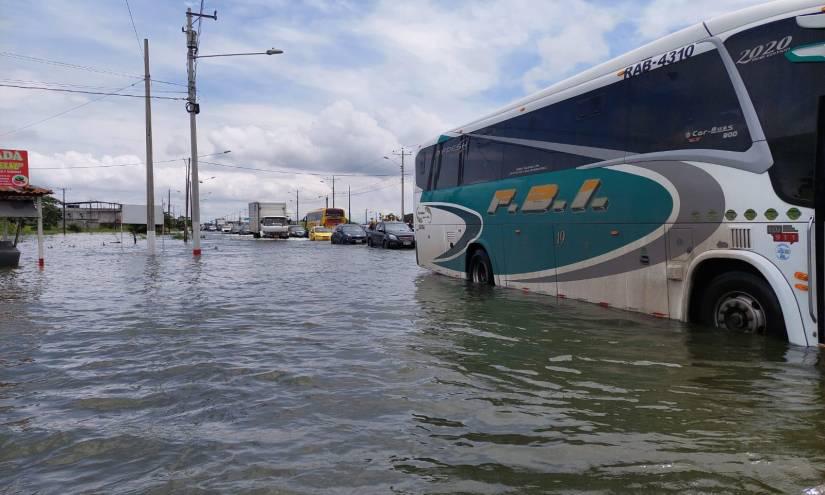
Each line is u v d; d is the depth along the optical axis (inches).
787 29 218.4
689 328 260.7
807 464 126.8
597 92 327.0
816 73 209.6
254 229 2581.2
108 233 3917.3
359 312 366.9
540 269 386.6
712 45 248.1
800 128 212.8
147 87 1096.2
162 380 211.3
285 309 386.3
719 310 248.7
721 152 242.1
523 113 406.3
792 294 212.8
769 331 225.8
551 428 154.3
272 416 169.2
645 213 287.7
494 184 448.8
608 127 316.8
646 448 138.3
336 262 882.8
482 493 117.6
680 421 156.0
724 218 240.5
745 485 117.6
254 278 621.3
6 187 796.0
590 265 333.4
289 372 218.7
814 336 207.5
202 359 242.5
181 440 150.8
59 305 416.5
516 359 231.8
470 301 393.7
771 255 220.4
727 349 229.9
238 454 140.5
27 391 199.6
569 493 116.5
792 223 213.5
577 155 344.8
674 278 268.1
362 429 156.8
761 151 225.0
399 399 183.2
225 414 171.6
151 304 418.0
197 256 1059.9
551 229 371.6
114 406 181.6
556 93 367.9
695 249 255.6
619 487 118.5
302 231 2564.0
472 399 181.8
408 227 1395.2
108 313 375.6
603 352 236.5
